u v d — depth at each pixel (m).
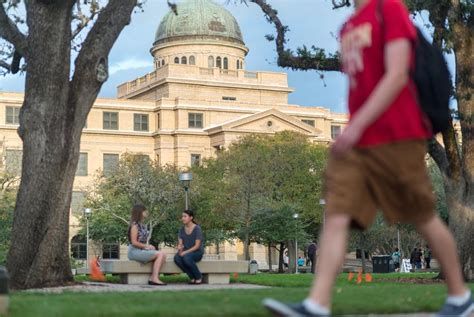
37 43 13.19
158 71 87.44
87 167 78.81
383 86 3.90
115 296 7.49
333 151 3.97
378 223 53.69
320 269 4.02
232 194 51.69
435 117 4.14
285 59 18.47
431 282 16.41
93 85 13.60
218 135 78.94
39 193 13.16
